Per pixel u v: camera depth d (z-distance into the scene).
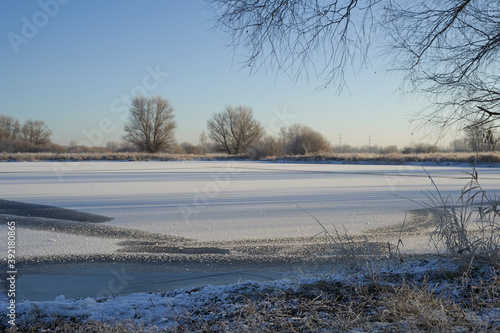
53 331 2.69
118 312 2.99
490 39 3.56
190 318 2.82
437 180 14.49
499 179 14.70
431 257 4.61
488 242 3.79
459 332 2.38
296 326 2.63
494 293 3.03
